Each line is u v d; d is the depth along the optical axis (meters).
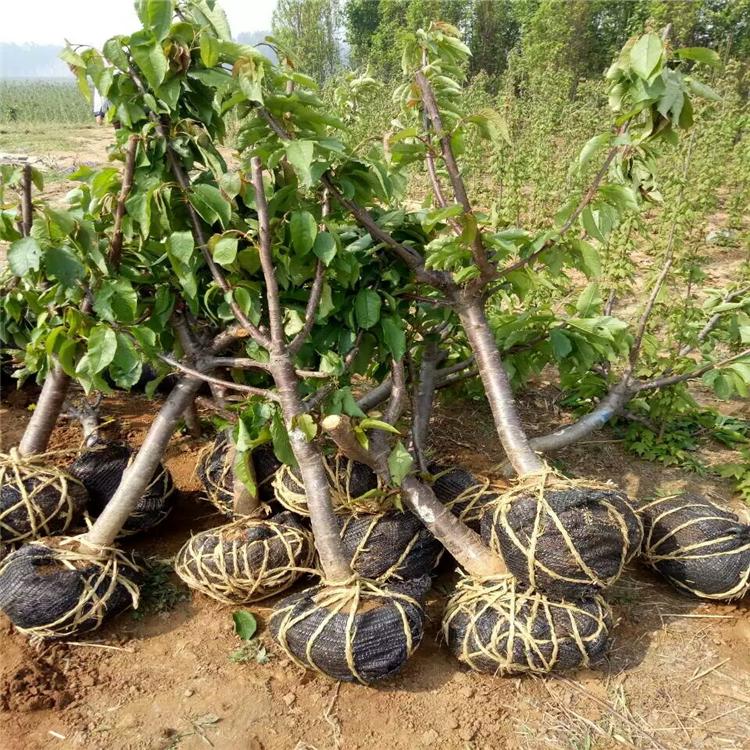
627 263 2.47
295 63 1.65
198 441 2.41
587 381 2.39
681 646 1.66
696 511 1.78
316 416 1.66
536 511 1.53
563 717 1.49
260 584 1.69
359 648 1.47
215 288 1.66
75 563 1.65
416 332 2.04
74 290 1.65
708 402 2.77
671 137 1.61
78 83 1.58
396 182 1.94
